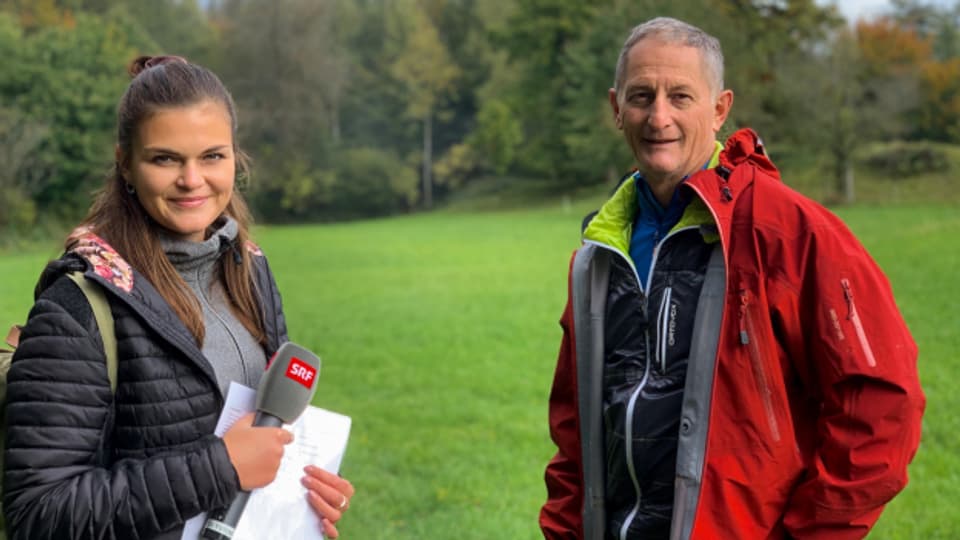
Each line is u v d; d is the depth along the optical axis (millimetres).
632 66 2740
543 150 76125
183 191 2342
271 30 75875
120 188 2402
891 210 41344
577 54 63688
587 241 2865
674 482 2623
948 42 82438
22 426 2115
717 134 2955
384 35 90125
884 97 54188
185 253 2418
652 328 2705
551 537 3102
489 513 6965
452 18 95375
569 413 3125
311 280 25188
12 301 21469
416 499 7301
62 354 2137
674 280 2697
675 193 2725
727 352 2543
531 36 75938
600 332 2852
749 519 2543
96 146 57219
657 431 2641
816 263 2502
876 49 64625
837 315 2471
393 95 86750
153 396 2248
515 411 10523
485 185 83438
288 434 2312
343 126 87250
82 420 2145
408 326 16875
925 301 16156
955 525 6273
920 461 7883
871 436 2432
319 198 77500
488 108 77562
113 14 71812
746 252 2562
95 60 59906
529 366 13164
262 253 2795
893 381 2426
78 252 2242
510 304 19500
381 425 9938
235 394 2346
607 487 2826
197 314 2375
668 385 2650
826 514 2465
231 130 2445
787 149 60188
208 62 77500
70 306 2176
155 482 2119
